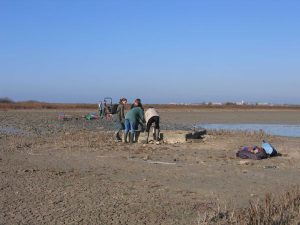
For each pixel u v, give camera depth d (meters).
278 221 9.16
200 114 67.44
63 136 27.12
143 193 11.95
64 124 41.62
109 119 48.47
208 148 21.67
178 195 11.80
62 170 15.36
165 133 24.25
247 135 27.12
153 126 25.72
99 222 9.47
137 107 23.81
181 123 48.56
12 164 16.64
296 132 36.84
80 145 22.58
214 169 15.86
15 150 20.97
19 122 44.56
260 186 13.09
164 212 10.19
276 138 26.50
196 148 21.66
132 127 23.61
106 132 29.16
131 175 14.59
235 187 12.92
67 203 10.85
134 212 10.17
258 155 18.39
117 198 11.36
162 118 57.16
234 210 10.04
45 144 23.30
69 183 13.09
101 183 13.16
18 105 88.75
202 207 10.61
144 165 16.59
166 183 13.33
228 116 62.62
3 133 31.59
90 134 27.78
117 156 18.95
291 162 17.73
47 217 9.75
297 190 11.57
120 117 24.78
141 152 20.20
